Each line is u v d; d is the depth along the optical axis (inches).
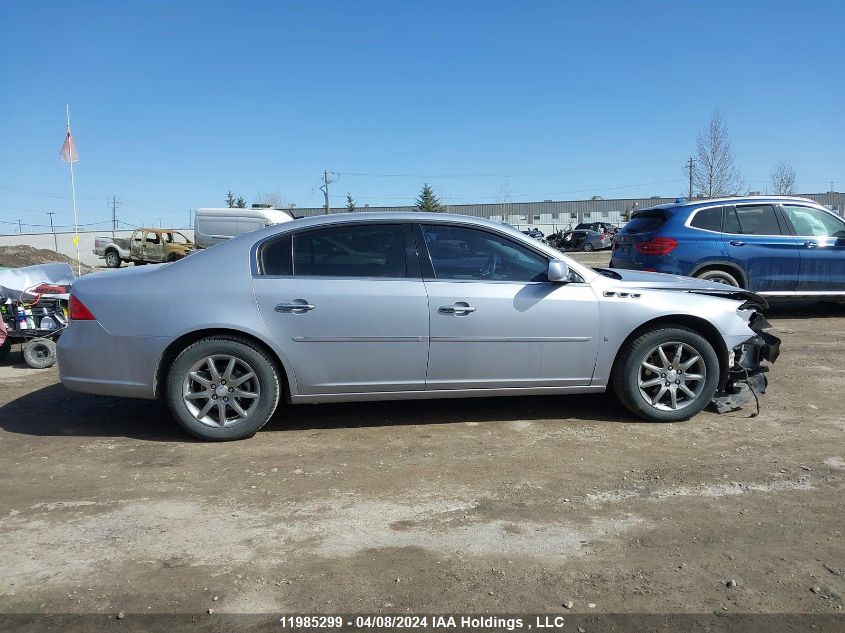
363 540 122.5
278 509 135.8
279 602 103.1
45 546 121.3
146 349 173.6
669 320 189.6
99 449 172.6
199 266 177.8
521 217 3112.7
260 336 172.4
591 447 169.5
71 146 706.8
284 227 181.8
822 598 102.4
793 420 188.1
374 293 175.8
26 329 281.9
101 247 1371.8
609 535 123.2
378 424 190.5
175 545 121.3
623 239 370.9
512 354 181.0
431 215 185.8
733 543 119.6
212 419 176.9
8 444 177.8
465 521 129.6
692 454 163.3
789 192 1396.4
